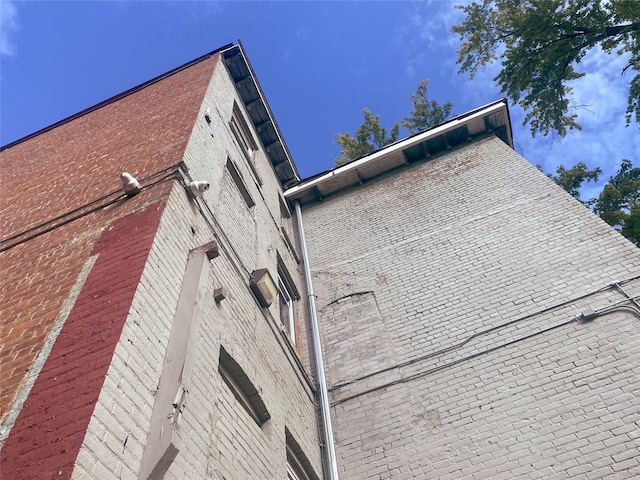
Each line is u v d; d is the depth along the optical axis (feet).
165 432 9.46
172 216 14.99
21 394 9.86
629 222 37.19
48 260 14.79
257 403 15.92
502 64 36.81
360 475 19.08
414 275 26.58
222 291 15.38
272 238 27.32
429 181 33.14
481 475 17.28
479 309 23.03
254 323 18.17
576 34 35.09
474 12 39.78
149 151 20.27
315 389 22.70
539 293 22.24
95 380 9.33
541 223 25.54
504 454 17.57
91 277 12.86
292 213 36.45
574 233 24.04
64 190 20.45
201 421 11.89
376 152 35.99
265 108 35.58
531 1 36.32
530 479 16.52
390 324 24.58
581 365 18.93
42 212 19.13
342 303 27.09
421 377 21.53
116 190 17.42
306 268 30.14
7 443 8.74
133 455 8.98
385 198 33.71
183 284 13.56
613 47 34.37
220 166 22.72
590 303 20.71
